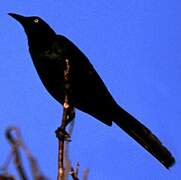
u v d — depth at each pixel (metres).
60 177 4.58
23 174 3.83
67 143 4.77
